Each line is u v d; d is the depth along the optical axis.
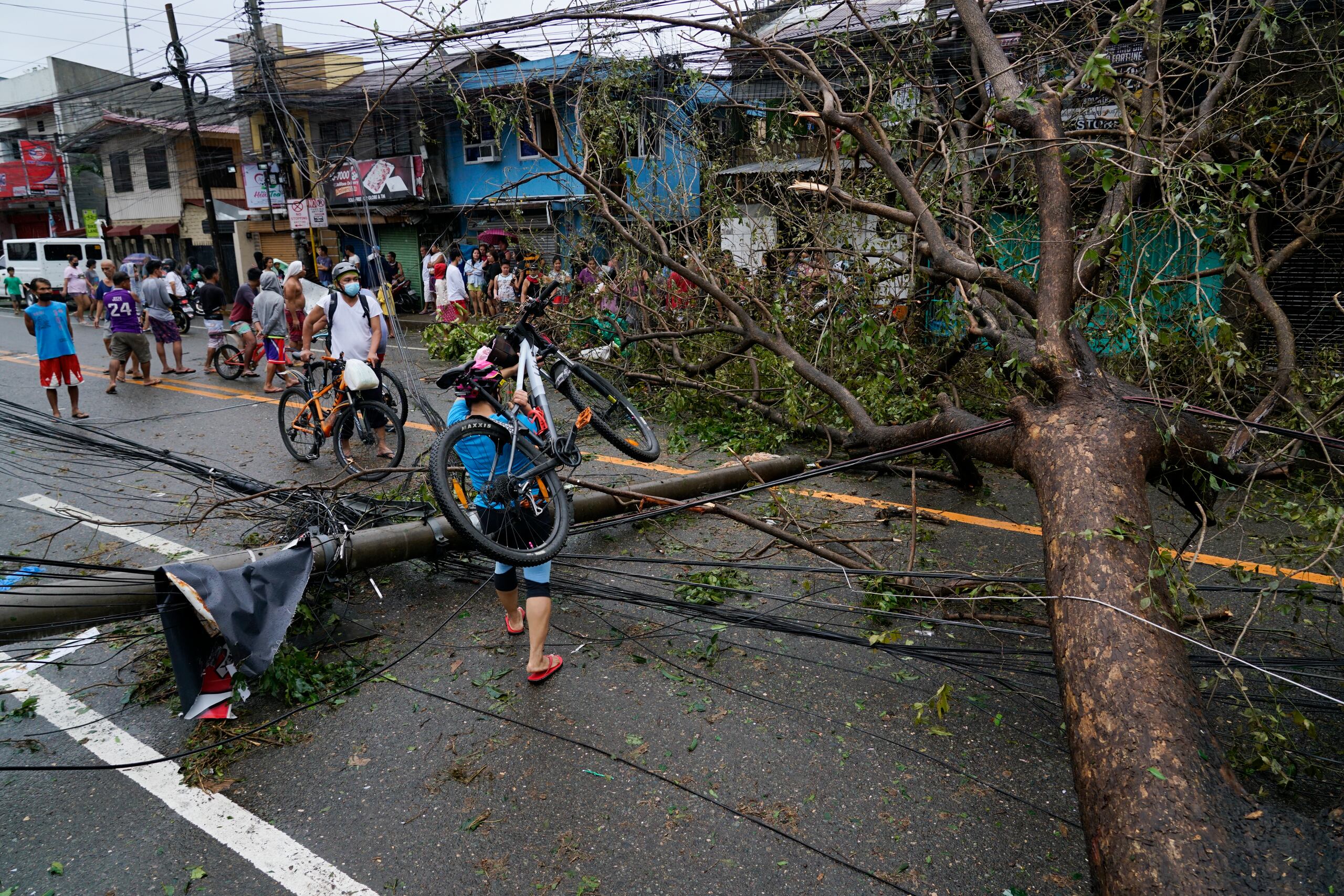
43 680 4.27
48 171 34.62
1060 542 3.42
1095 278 4.82
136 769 3.55
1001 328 6.81
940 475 6.90
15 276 25.53
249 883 2.92
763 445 8.20
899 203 8.35
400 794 3.37
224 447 8.85
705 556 5.65
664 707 3.95
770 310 8.07
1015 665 4.21
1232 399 6.62
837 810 3.23
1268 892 2.22
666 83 9.74
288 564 4.18
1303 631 4.51
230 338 13.18
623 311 10.19
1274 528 5.94
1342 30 6.73
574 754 3.60
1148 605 3.05
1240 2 6.61
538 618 4.09
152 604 4.13
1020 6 8.13
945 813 3.21
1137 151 5.12
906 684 4.12
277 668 4.06
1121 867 2.45
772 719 3.84
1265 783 3.33
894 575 4.27
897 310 7.18
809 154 10.55
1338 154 6.71
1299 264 9.23
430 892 2.87
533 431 4.40
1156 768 2.57
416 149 22.66
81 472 7.81
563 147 7.73
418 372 12.96
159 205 31.83
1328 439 3.88
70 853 3.07
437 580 5.34
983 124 6.19
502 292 16.09
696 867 2.96
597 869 2.96
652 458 5.51
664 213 9.85
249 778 3.49
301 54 13.84
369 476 7.42
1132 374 6.50
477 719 3.87
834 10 7.65
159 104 29.02
